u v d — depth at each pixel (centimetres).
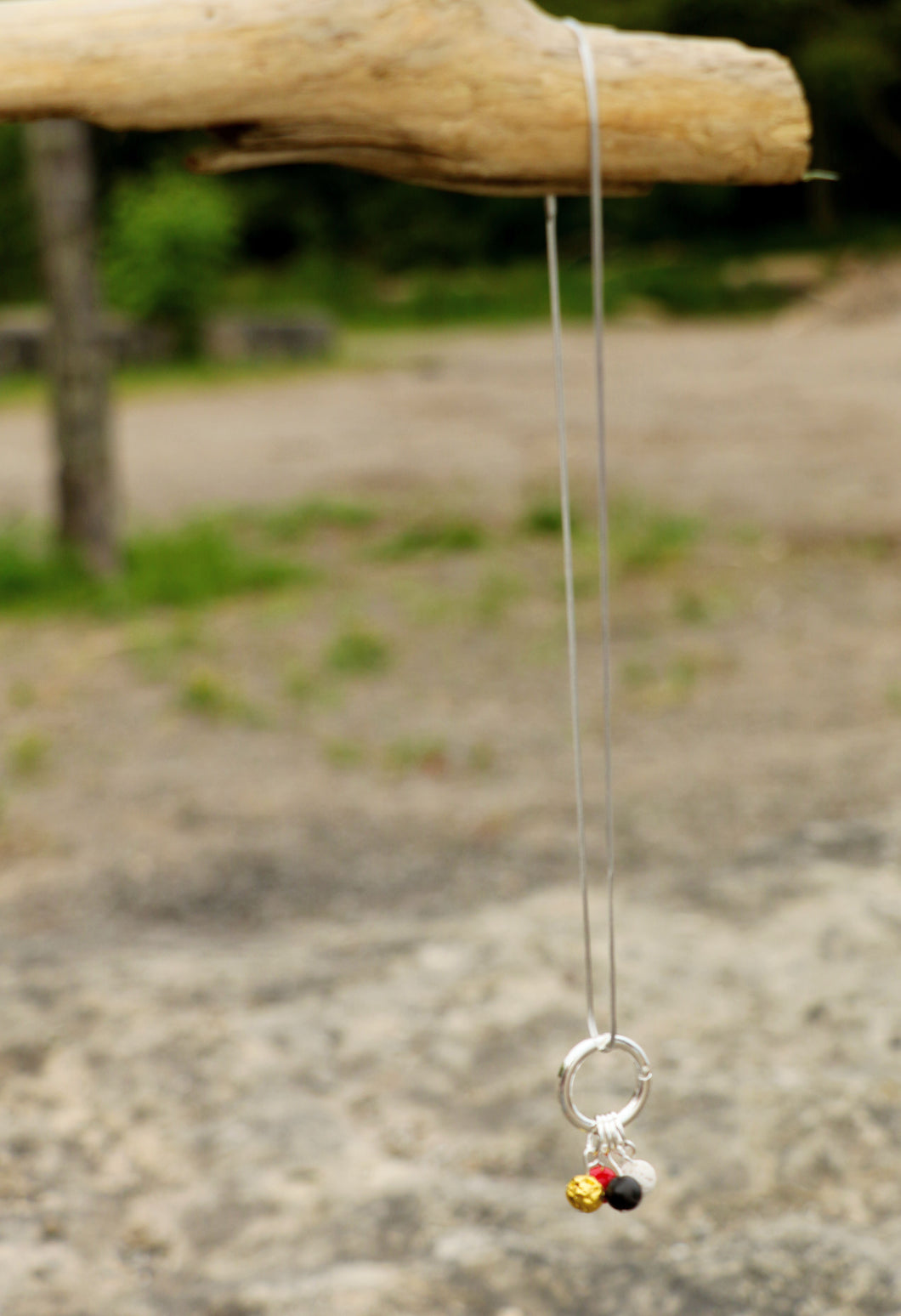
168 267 1978
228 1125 261
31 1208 239
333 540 896
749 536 830
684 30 3173
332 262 3269
